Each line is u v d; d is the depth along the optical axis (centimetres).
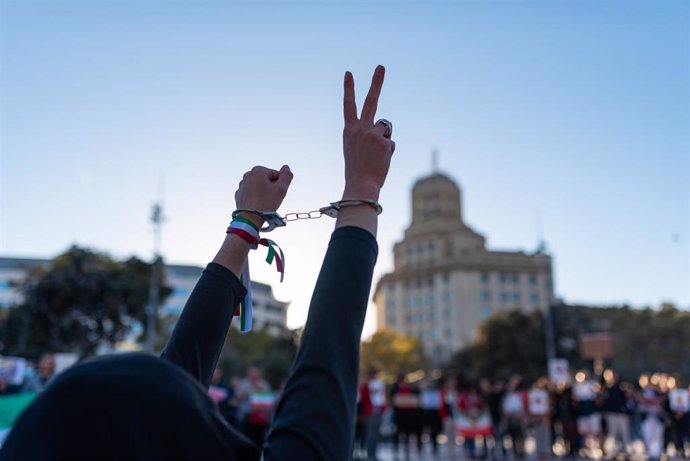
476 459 1802
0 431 859
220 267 141
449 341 11744
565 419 1848
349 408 96
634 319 5900
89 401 78
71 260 3419
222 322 138
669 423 1739
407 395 1775
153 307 3403
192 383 88
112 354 91
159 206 3562
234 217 142
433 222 12750
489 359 5469
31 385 1070
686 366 5581
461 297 11775
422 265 12462
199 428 82
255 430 1330
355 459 1630
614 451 1762
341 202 117
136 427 78
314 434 89
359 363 102
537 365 5259
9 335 3284
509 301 11881
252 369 1380
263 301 6156
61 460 76
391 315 12738
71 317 3309
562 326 5391
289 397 96
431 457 1870
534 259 12038
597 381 2094
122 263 3588
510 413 1831
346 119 126
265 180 146
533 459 1789
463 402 1820
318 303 105
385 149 122
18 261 8319
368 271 110
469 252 12181
